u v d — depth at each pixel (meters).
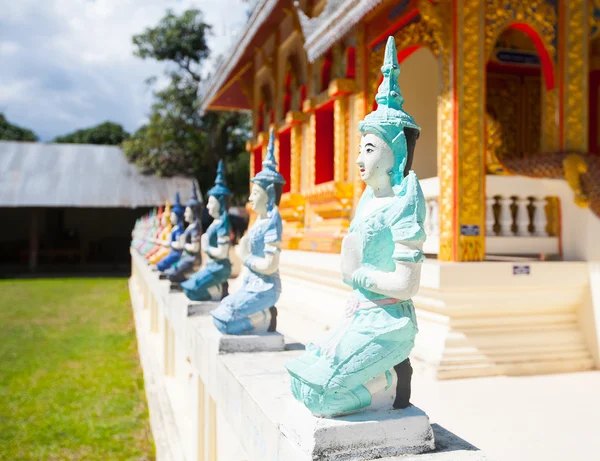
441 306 5.70
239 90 17.86
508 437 3.84
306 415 2.45
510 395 4.86
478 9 6.57
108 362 10.02
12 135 56.53
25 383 8.73
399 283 2.35
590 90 9.34
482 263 5.86
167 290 7.36
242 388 3.10
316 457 2.22
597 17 6.99
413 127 2.57
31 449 6.27
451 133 6.44
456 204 6.33
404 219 2.37
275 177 4.09
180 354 6.53
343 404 2.36
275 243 4.00
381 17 8.55
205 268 5.52
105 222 34.19
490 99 10.76
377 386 2.43
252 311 4.00
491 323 5.85
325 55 10.52
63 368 9.62
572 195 6.53
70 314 15.59
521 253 6.82
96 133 54.25
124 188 30.56
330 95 9.68
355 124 9.35
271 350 3.97
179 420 5.80
